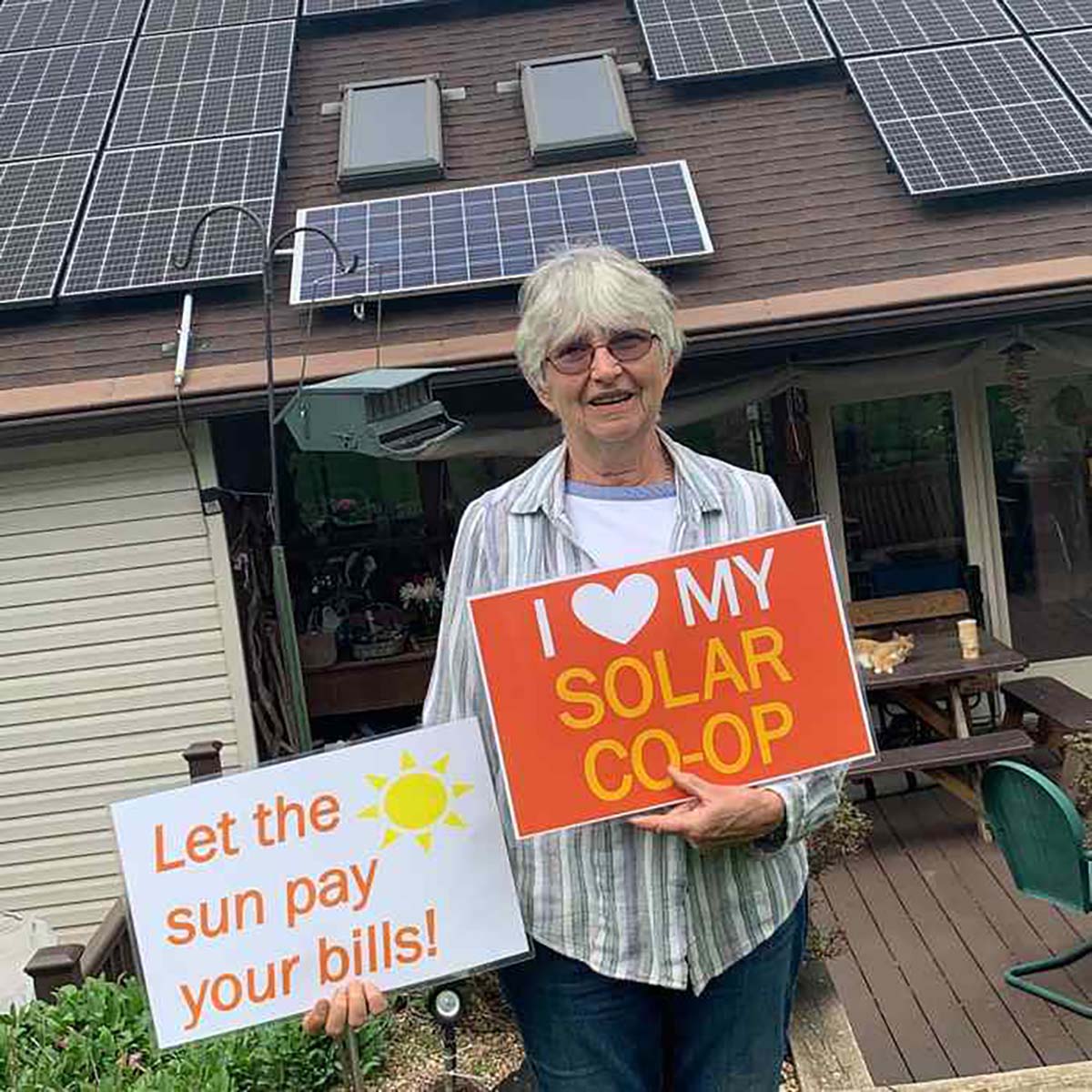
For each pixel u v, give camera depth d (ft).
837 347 18.75
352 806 6.72
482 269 18.49
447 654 6.67
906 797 19.02
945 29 23.08
